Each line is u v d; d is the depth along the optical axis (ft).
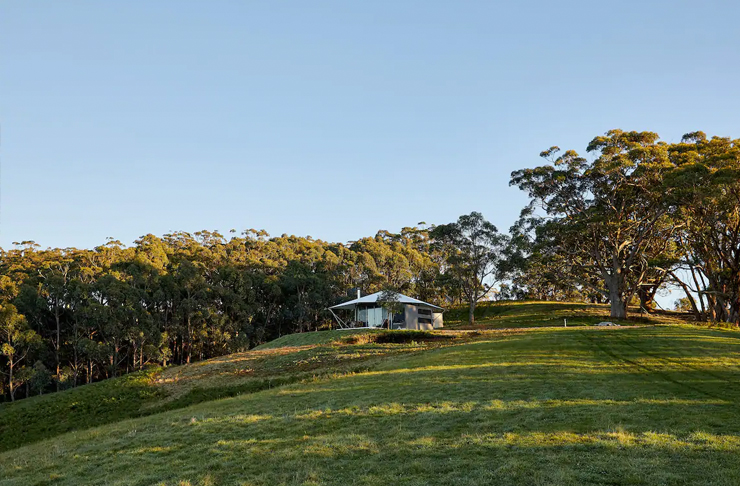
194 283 238.48
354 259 315.99
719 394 55.36
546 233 209.26
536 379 70.69
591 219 195.93
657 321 199.00
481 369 82.17
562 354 92.43
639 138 196.24
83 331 209.67
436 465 38.91
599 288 217.97
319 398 72.33
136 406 111.14
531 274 253.65
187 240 341.82
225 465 44.68
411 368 92.73
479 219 245.86
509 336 133.59
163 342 215.10
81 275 215.72
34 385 183.73
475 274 243.40
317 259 315.58
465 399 61.57
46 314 209.26
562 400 57.00
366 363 114.93
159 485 40.68
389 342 153.07
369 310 203.10
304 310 272.31
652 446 38.42
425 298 316.19
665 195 177.17
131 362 224.33
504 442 42.93
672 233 204.33
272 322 279.49
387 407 61.26
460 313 280.31
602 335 118.11
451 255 246.68
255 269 285.02
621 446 39.09
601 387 62.69
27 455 63.87
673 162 187.21
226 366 138.00
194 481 41.16
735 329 131.23
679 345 95.30
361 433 50.67
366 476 37.91
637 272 225.97
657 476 32.42
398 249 342.85
